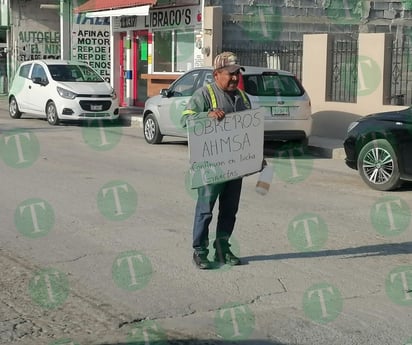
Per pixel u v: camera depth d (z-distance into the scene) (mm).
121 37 24453
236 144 6117
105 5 22859
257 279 6141
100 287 5875
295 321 5211
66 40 27359
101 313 5316
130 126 19844
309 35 16953
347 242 7422
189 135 5977
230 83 6070
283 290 5871
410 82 16109
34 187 10031
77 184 10328
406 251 7098
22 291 5754
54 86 19422
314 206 9227
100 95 19156
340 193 10227
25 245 7074
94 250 6934
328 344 4812
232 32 20250
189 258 6707
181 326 5090
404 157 10102
